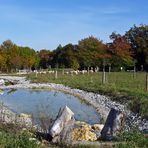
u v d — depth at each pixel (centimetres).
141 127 2358
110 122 1762
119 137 1675
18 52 12175
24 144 1420
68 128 1652
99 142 1638
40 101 3775
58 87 5281
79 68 11125
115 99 3697
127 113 2861
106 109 3266
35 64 12794
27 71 10919
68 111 1692
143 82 5138
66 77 7056
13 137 1479
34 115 2586
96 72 9369
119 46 10825
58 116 1706
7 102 3625
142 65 10644
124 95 3675
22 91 4938
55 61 12206
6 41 12006
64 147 1572
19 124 1883
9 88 5350
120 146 1502
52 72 9219
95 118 2814
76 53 11162
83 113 3047
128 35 11769
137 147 1515
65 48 11556
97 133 1948
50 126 1716
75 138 1739
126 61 10769
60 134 1631
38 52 13475
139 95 3412
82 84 5269
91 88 4662
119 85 4650
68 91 4728
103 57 10781
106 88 4372
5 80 6731
